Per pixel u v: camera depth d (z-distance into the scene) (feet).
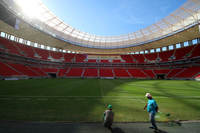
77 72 152.25
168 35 115.85
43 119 13.66
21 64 112.27
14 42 120.37
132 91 37.65
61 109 17.65
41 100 23.22
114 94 31.68
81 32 152.15
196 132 11.49
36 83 58.54
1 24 93.86
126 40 166.50
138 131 11.53
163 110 18.20
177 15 101.81
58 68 152.76
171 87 50.06
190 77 100.53
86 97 27.12
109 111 12.07
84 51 196.95
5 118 13.69
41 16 106.63
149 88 46.32
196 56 112.68
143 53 176.76
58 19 118.11
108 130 11.57
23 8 85.97
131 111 17.52
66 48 176.35
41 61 138.31
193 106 20.59
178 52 136.67
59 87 44.86
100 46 175.63
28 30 107.96
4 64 92.63
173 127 12.57
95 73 151.94
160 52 157.69
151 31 136.05
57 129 11.44
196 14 90.74
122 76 145.18
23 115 14.76
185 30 100.73
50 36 124.26
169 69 135.44
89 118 14.26
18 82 61.77
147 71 150.00
